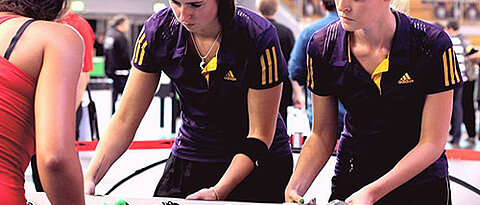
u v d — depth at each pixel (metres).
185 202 1.88
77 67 1.44
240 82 2.13
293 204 1.86
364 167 2.17
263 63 2.11
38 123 1.36
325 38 2.05
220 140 2.26
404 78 1.98
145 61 2.21
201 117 2.25
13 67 1.40
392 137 2.10
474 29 13.42
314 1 12.85
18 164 1.41
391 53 1.96
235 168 2.11
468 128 8.10
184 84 2.19
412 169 1.97
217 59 2.11
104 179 3.07
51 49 1.42
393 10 2.01
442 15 13.57
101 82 15.21
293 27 12.66
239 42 2.09
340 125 3.37
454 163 3.11
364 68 2.01
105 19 15.52
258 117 2.17
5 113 1.38
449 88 1.99
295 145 3.15
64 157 1.35
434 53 1.95
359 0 1.77
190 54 2.13
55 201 1.40
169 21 2.15
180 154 2.34
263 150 2.14
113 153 2.22
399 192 2.15
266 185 2.30
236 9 2.14
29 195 1.91
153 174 3.06
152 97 2.28
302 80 4.41
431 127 2.01
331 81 2.08
